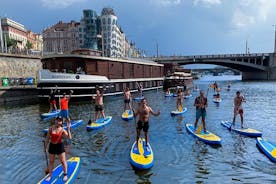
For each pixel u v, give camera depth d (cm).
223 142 1409
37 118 2252
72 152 1270
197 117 1564
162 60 10288
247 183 932
